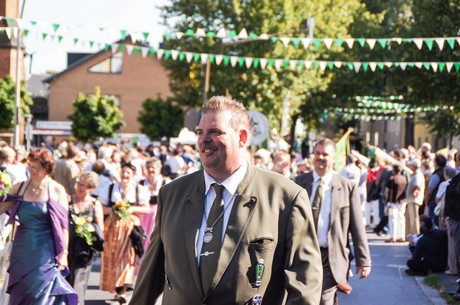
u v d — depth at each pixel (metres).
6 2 37.75
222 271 4.09
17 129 31.42
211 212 4.21
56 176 14.02
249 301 4.09
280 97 39.47
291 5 39.03
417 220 19.02
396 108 45.00
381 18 44.72
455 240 12.30
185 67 43.50
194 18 40.03
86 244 9.55
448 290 12.27
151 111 54.31
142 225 12.79
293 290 4.10
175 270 4.21
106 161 15.55
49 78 66.25
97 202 9.73
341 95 46.78
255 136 19.98
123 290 10.74
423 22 33.28
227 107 4.24
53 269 8.41
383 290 12.48
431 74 33.69
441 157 16.66
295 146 51.41
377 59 43.09
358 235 7.88
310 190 7.91
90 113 56.06
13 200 8.43
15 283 8.37
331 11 41.59
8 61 42.44
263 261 4.11
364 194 21.30
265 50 38.50
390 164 22.03
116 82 66.56
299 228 4.20
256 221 4.16
